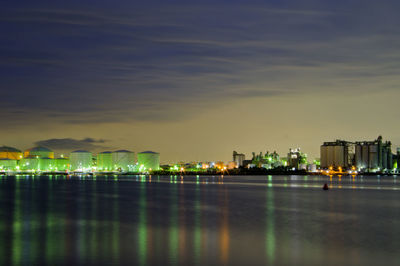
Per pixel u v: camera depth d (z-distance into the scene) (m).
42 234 47.66
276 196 114.25
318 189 158.00
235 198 105.75
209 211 72.56
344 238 45.28
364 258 35.84
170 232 49.09
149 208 78.06
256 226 54.12
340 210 75.06
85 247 40.12
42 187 171.62
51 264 33.84
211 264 33.72
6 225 55.22
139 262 34.31
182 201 95.62
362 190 150.38
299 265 33.47
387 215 67.19
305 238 45.06
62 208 78.06
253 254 37.19
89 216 65.19
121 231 49.72
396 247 40.38
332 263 34.22
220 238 44.81
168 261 34.62
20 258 35.81
